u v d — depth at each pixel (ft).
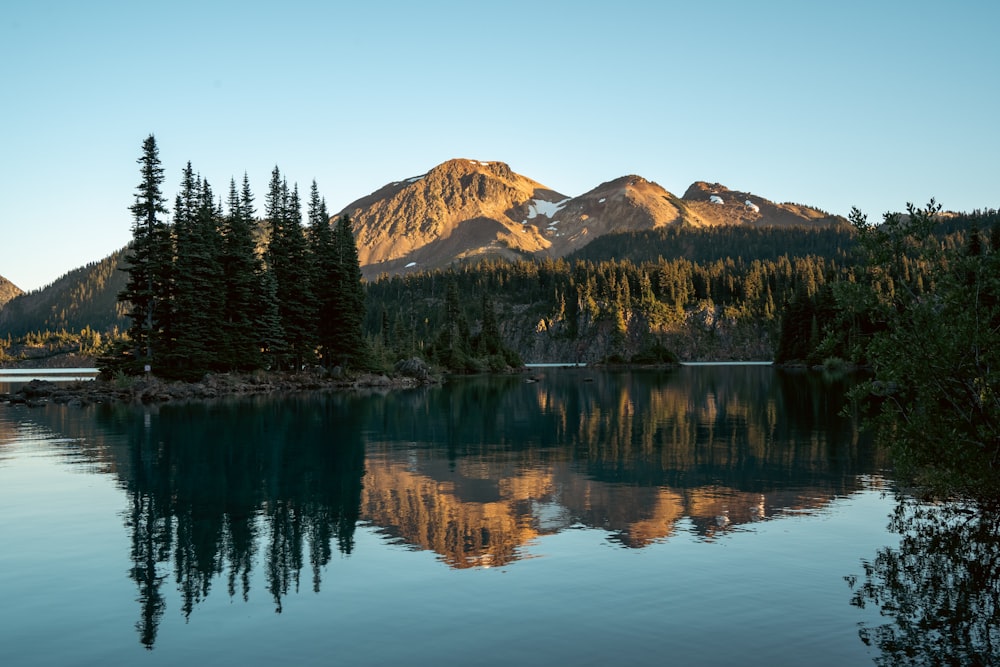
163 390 216.54
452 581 46.91
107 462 95.66
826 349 65.57
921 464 63.72
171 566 50.31
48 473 87.20
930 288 61.31
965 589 44.70
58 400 198.18
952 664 34.65
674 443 113.70
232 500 72.02
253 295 265.34
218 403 197.88
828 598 43.32
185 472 88.33
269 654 36.11
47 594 44.73
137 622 40.27
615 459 97.86
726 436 121.60
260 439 120.37
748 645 36.86
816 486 77.10
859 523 60.90
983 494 66.18
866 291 62.13
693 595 43.96
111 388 213.87
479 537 57.67
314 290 302.66
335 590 45.34
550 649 36.50
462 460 98.22
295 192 288.71
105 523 62.44
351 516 65.10
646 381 358.84
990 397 60.29
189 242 237.04
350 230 316.40
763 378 359.87
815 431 126.62
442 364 478.18
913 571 48.21
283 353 280.51
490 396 241.76
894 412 63.72
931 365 58.95
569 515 64.90
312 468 91.45
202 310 239.30
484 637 38.01
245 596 44.32
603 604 42.60
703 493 74.18
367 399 221.87
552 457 100.22
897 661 34.99
